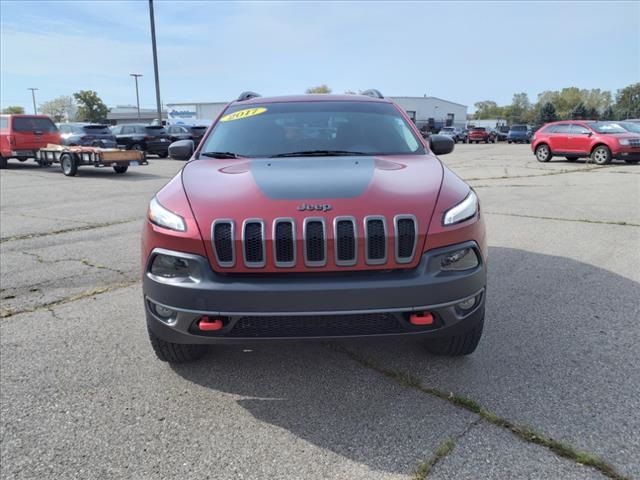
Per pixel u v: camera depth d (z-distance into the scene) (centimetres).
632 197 953
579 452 231
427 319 256
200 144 394
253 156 361
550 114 7938
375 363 322
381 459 234
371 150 367
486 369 310
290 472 228
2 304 438
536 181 1252
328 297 246
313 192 272
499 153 2723
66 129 2112
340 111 412
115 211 907
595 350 331
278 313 248
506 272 494
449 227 262
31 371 320
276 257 252
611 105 9975
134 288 478
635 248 574
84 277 512
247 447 246
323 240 250
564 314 390
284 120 400
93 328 385
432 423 259
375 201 264
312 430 257
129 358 337
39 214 881
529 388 288
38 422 267
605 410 265
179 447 246
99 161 1475
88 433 258
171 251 263
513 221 741
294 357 333
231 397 289
